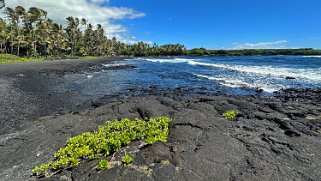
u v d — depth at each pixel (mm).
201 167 6875
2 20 90188
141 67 47438
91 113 12719
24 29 85625
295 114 11305
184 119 10797
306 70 33500
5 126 11641
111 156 7875
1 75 29609
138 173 6727
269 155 7492
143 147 8328
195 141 8523
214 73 33219
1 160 8250
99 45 124688
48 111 14445
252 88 20328
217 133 9203
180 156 7461
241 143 8336
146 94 19141
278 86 21062
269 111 12000
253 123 10320
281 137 8758
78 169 7258
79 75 32562
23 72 33438
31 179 7055
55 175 7078
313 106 12945
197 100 14898
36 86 22734
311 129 9438
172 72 36656
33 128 11086
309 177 6324
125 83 25484
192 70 39031
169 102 14133
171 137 9008
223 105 13219
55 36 91938
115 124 10320
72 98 17922
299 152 7621
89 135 9422
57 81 26391
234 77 28031
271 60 63000
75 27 102438
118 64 56906
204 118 10938
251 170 6711
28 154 8586
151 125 9984
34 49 83438
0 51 83875
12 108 14688
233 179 6336
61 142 9375
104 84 24766
